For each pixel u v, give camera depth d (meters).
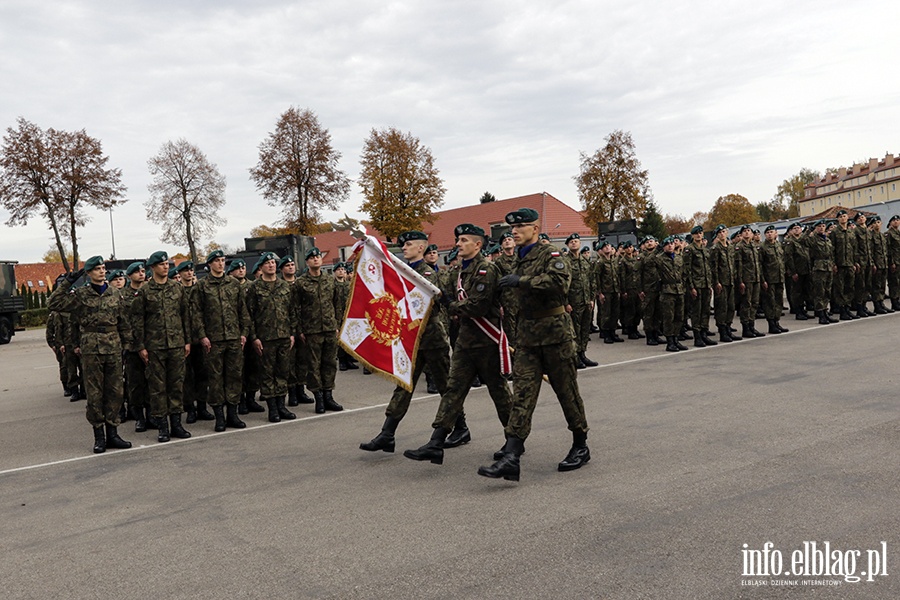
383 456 6.54
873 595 3.45
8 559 4.51
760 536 4.15
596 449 6.22
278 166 39.03
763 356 10.90
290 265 9.09
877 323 13.96
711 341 12.98
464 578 3.82
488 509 4.86
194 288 8.31
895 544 3.97
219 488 5.83
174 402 8.05
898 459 5.39
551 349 5.48
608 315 14.55
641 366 10.95
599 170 41.97
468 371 6.11
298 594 3.75
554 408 8.09
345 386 11.16
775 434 6.30
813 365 9.70
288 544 4.46
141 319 7.93
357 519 4.84
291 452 6.95
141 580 4.06
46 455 7.52
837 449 5.73
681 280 12.57
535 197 54.41
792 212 121.62
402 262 6.52
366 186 40.34
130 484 6.16
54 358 18.64
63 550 4.62
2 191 36.69
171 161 42.84
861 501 4.59
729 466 5.47
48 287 58.78
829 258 14.55
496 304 6.09
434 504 5.05
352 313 6.65
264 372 8.59
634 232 24.62
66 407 10.70
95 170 38.75
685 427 6.78
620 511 4.66
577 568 3.86
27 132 37.16
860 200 98.19
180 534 4.78
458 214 59.84
